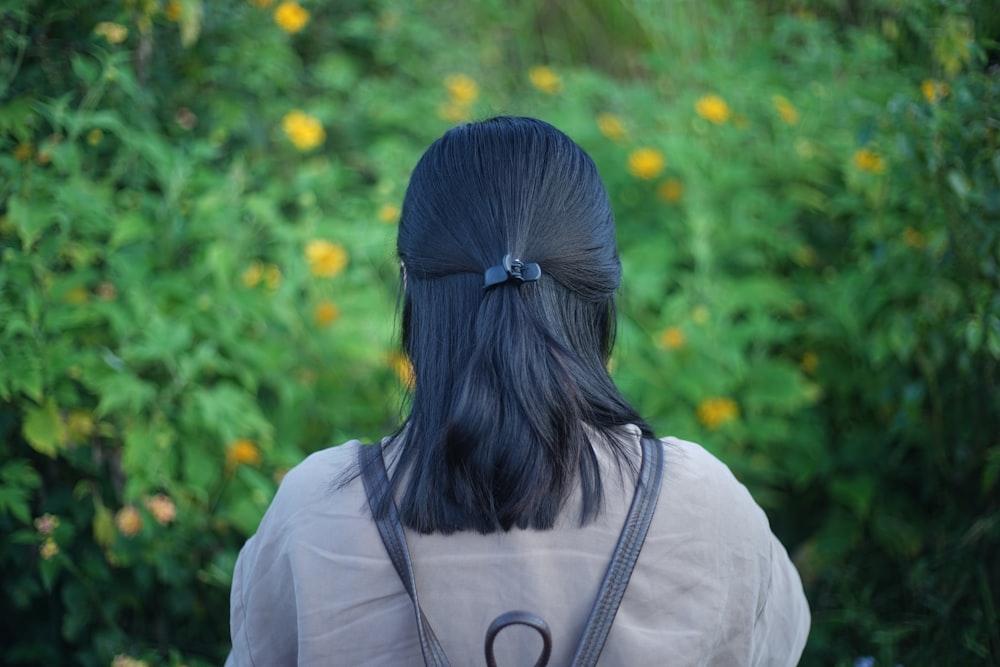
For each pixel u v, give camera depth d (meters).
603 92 3.22
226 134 2.57
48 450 1.86
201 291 2.24
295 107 2.89
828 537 2.40
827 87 2.89
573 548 0.85
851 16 3.36
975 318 1.93
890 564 2.42
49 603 2.10
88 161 2.21
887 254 2.28
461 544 0.85
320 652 0.85
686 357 2.53
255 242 2.47
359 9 3.30
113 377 1.95
